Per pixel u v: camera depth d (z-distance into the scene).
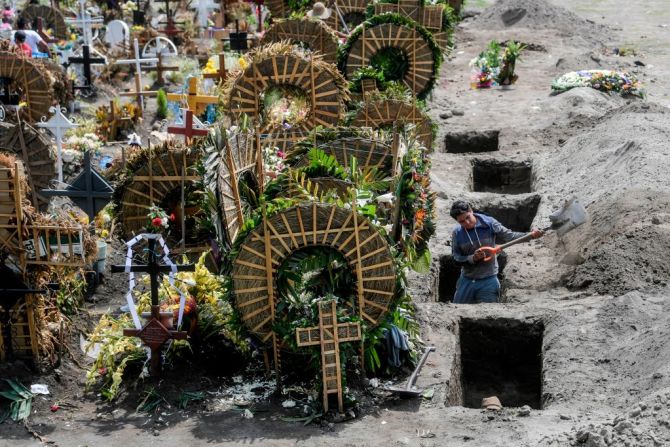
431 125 15.38
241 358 9.61
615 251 11.91
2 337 8.93
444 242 14.10
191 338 9.49
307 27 17.72
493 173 18.72
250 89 14.20
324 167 9.94
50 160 11.95
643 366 9.10
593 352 9.80
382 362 9.31
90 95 21.23
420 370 9.45
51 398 8.82
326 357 8.45
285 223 8.46
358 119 15.18
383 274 8.65
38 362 9.05
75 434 8.23
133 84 23.08
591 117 20.58
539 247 13.66
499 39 31.23
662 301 10.76
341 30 21.70
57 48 22.66
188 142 12.16
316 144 11.77
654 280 11.41
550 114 21.56
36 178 11.95
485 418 8.41
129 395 8.90
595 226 13.07
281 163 11.68
